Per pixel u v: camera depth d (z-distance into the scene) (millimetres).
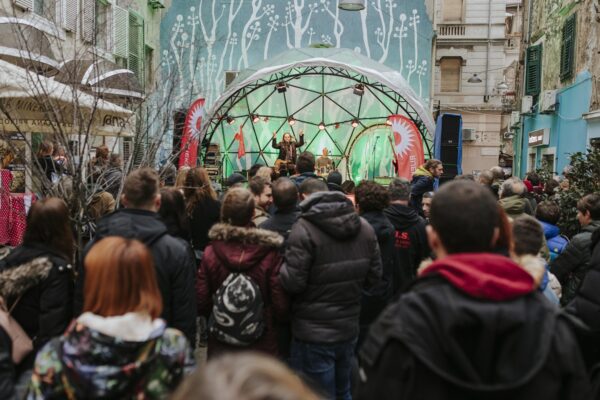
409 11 20688
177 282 3400
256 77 15594
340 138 18719
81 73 6168
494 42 31094
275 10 20922
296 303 4043
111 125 6445
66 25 10828
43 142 6465
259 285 3943
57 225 3361
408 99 15539
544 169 15281
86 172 5797
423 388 1725
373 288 4312
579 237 4816
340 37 20859
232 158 18656
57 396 2129
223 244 3988
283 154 16812
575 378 1801
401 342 1768
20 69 5441
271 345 4039
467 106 31484
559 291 4355
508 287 1764
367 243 4113
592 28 13547
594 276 3441
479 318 1723
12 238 6602
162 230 3424
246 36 20984
